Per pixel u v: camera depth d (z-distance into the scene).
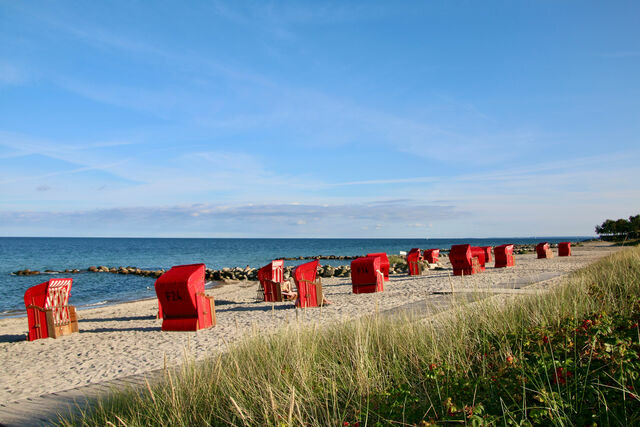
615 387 3.46
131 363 8.29
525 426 3.27
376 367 4.88
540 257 34.59
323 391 4.45
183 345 9.63
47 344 11.27
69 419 4.99
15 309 21.97
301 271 14.29
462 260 21.98
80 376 7.61
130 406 4.81
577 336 4.74
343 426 3.66
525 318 6.33
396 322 6.84
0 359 9.73
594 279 10.19
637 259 12.72
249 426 3.99
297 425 3.82
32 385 7.22
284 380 4.68
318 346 5.88
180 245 159.38
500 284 15.41
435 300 12.34
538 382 3.89
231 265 58.09
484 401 3.76
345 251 104.25
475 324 6.05
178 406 4.37
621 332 4.69
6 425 5.04
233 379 4.94
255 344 5.95
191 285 11.60
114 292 29.06
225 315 14.27
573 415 3.43
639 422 3.21
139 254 90.44
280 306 15.70
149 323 13.96
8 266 57.44
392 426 3.57
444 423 3.46
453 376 4.18
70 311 12.73
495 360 4.78
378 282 17.41
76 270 49.41
